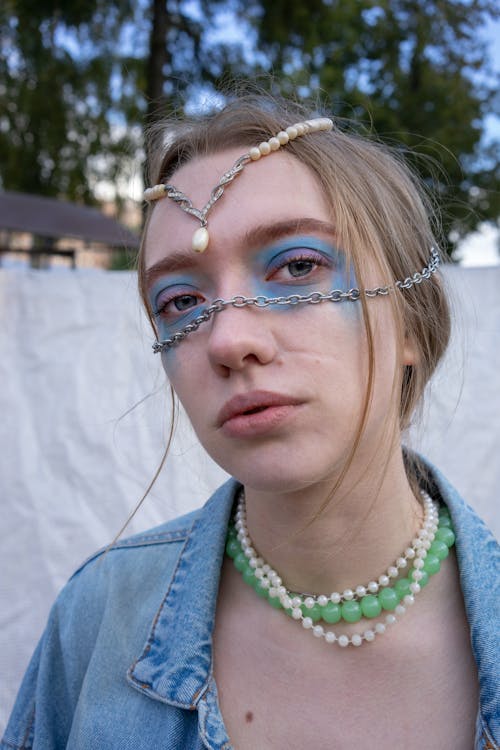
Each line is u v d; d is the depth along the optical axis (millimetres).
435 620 795
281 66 5543
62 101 6723
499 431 1794
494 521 1772
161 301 779
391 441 770
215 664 838
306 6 5594
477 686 747
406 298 832
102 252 5375
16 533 1918
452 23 6410
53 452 1946
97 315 2020
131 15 6078
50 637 1027
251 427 669
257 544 860
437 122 6562
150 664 876
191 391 739
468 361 1811
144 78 6316
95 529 1896
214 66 5898
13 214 4891
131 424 1947
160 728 826
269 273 713
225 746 751
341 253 719
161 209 791
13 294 2025
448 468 1792
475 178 6969
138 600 962
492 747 680
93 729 861
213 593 877
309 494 755
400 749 724
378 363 737
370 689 760
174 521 1082
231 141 765
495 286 1817
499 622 755
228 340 661
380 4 5918
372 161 854
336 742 736
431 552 813
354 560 791
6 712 1820
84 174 7211
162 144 893
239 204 721
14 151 7051
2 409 1970
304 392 670
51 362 1994
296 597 812
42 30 6016
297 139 769
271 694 786
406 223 854
